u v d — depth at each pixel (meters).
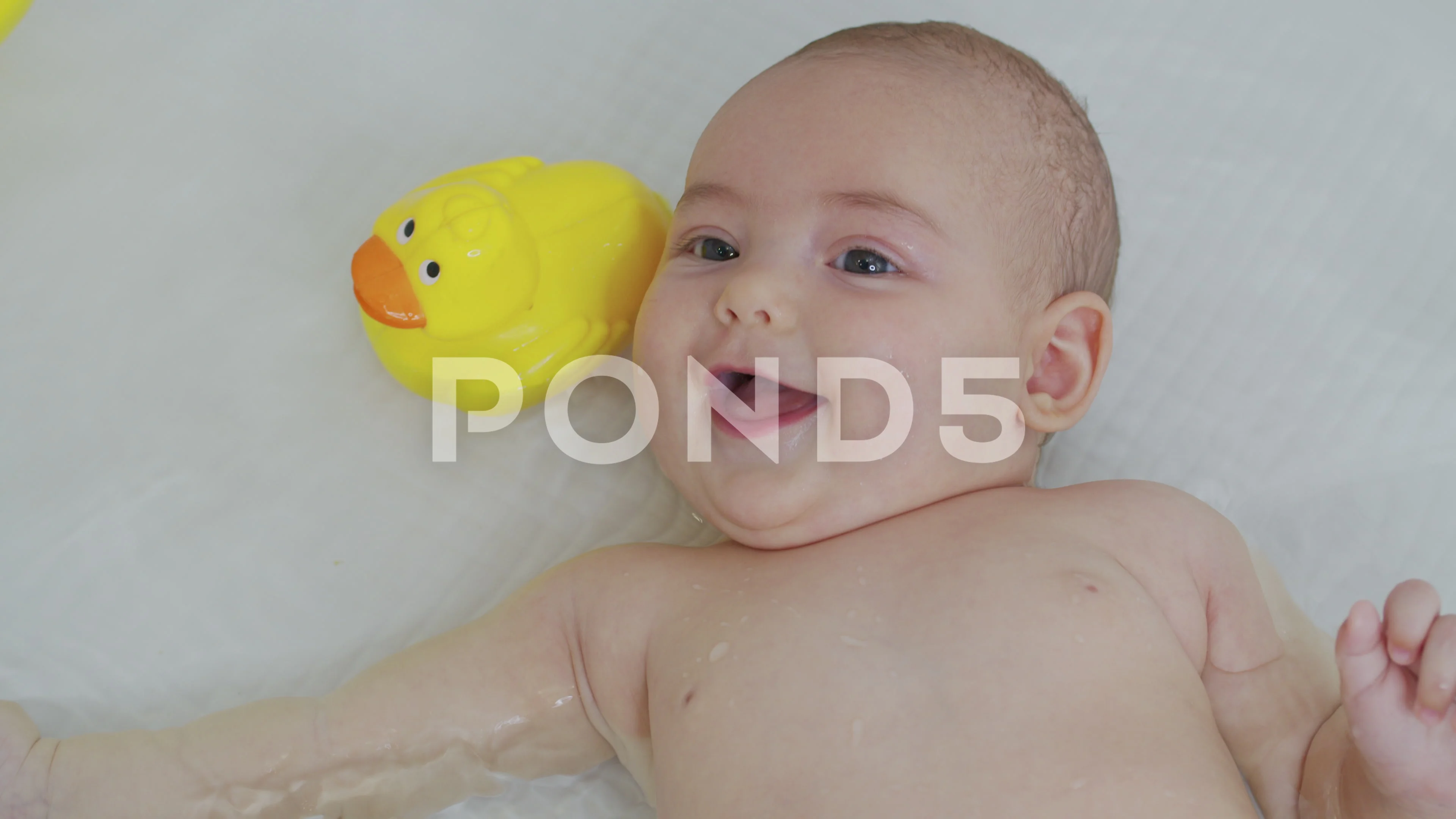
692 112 1.73
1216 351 1.54
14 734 1.16
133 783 1.15
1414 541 1.43
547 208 1.39
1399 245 1.60
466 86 1.74
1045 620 1.08
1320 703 1.19
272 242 1.62
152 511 1.44
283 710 1.21
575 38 1.78
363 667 1.38
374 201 1.66
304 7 1.76
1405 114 1.68
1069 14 1.77
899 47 1.28
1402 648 0.94
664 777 1.11
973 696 1.04
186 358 1.53
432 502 1.48
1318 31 1.74
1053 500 1.24
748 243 1.24
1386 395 1.51
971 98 1.25
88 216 1.60
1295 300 1.57
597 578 1.27
